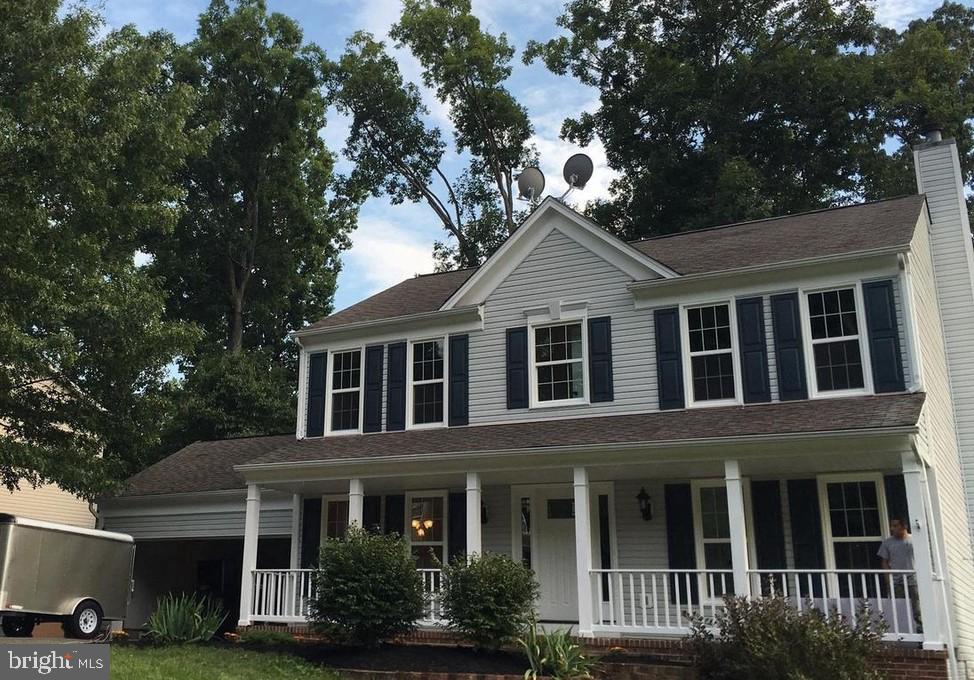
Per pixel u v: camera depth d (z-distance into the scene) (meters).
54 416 16.62
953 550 13.84
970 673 13.45
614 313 15.70
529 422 15.85
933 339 15.31
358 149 39.19
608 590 14.39
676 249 17.53
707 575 14.02
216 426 30.61
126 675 10.30
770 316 14.39
